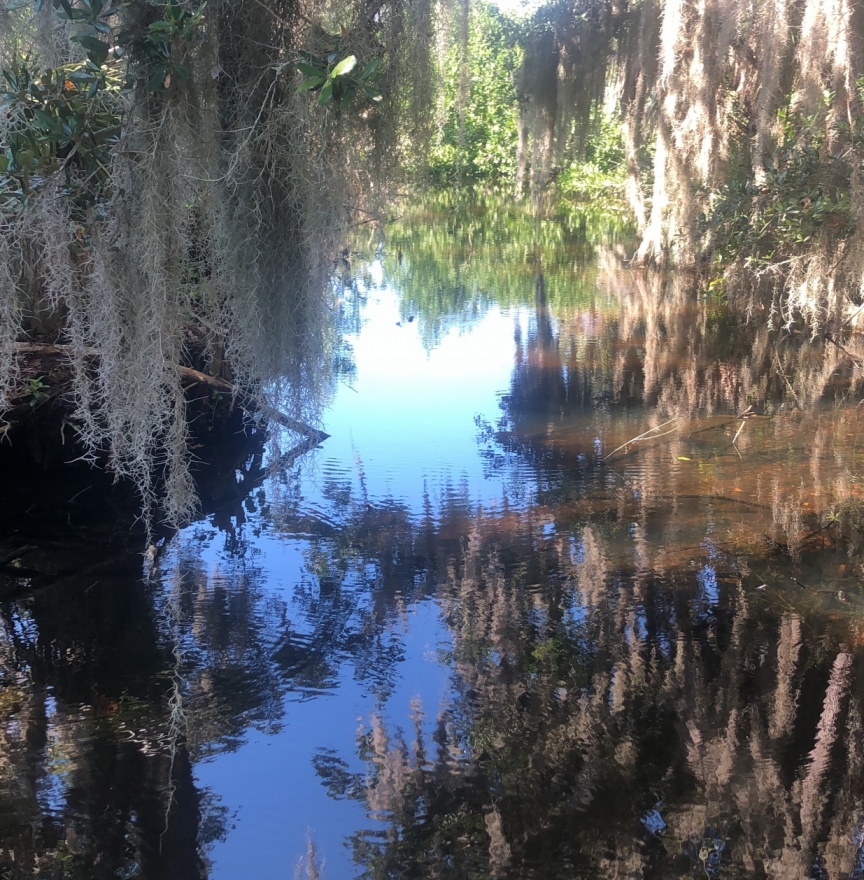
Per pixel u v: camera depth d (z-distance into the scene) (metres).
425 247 15.48
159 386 3.50
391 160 3.32
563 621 3.74
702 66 9.89
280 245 3.60
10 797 2.73
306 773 2.87
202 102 3.01
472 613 3.82
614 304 10.59
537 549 4.38
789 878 2.47
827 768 2.90
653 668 3.42
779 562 4.20
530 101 13.27
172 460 3.69
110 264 3.23
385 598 3.94
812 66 7.94
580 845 2.60
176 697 3.24
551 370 7.77
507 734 3.06
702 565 4.19
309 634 3.67
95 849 2.56
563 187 19.77
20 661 3.46
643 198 13.55
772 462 5.50
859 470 5.29
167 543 4.52
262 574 4.18
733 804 2.76
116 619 3.78
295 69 3.06
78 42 2.68
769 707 3.19
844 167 7.70
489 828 2.67
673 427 6.23
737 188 8.61
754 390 7.10
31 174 3.08
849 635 3.60
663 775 2.89
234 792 2.78
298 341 3.79
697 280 11.47
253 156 3.30
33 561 4.29
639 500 4.95
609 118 16.56
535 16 12.62
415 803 2.74
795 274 8.27
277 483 5.16
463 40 3.20
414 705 3.22
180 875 2.44
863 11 7.86
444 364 7.94
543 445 5.89
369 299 10.95
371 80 2.94
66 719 3.12
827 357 7.97
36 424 5.05
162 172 3.06
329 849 2.57
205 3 2.70
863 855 2.56
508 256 14.48
